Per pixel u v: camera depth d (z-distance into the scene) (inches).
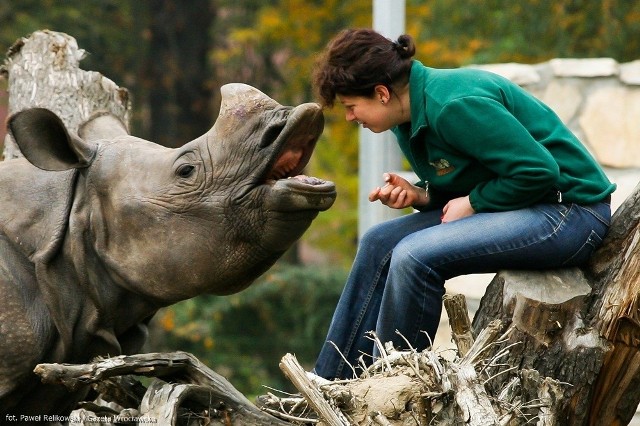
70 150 376.5
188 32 1686.8
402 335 382.9
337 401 354.9
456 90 398.0
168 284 366.0
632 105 639.8
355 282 427.8
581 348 388.5
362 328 425.4
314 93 415.5
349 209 1220.5
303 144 352.5
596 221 402.6
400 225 429.7
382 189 425.7
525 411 369.4
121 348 394.9
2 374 372.8
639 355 388.5
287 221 351.3
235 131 358.3
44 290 375.6
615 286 391.9
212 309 1191.6
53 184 384.8
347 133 1277.1
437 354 366.6
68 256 378.0
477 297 611.5
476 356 365.7
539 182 389.1
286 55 1510.8
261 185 354.3
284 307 1198.9
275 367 1187.3
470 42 1150.3
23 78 517.0
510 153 389.4
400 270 399.2
